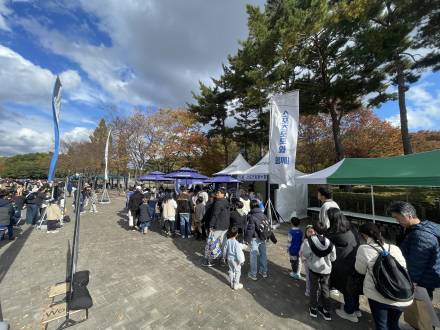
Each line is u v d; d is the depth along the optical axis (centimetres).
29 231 866
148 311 349
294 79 1335
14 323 318
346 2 1079
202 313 346
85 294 304
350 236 333
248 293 408
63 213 1076
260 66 1294
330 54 1238
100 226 962
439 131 2431
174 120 2694
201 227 750
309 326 318
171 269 509
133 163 2814
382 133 2050
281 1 1217
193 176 1279
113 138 2738
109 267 517
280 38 1105
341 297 399
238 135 2069
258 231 474
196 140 2566
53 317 306
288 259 588
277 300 387
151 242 725
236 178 1345
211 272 498
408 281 229
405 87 1233
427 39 1083
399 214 274
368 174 632
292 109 691
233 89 1928
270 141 706
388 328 244
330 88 1197
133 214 919
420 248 258
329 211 351
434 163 540
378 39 985
